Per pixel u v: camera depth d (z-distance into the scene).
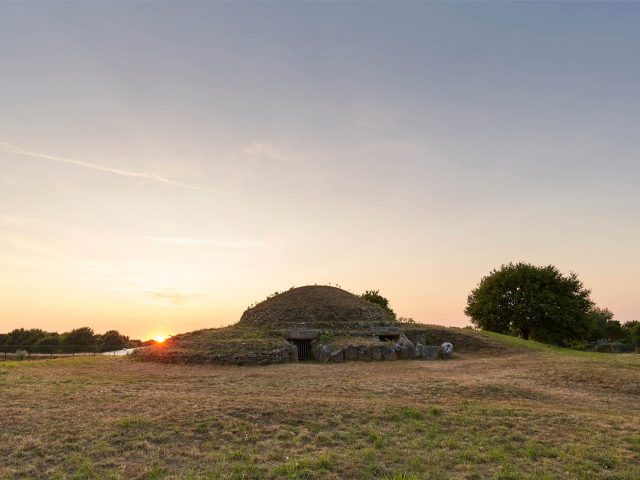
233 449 11.30
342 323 38.06
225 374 24.59
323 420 13.58
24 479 9.56
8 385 19.00
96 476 9.66
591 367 25.52
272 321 38.31
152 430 12.36
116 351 55.91
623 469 10.50
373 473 10.07
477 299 67.31
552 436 12.74
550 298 59.81
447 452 11.36
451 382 20.98
